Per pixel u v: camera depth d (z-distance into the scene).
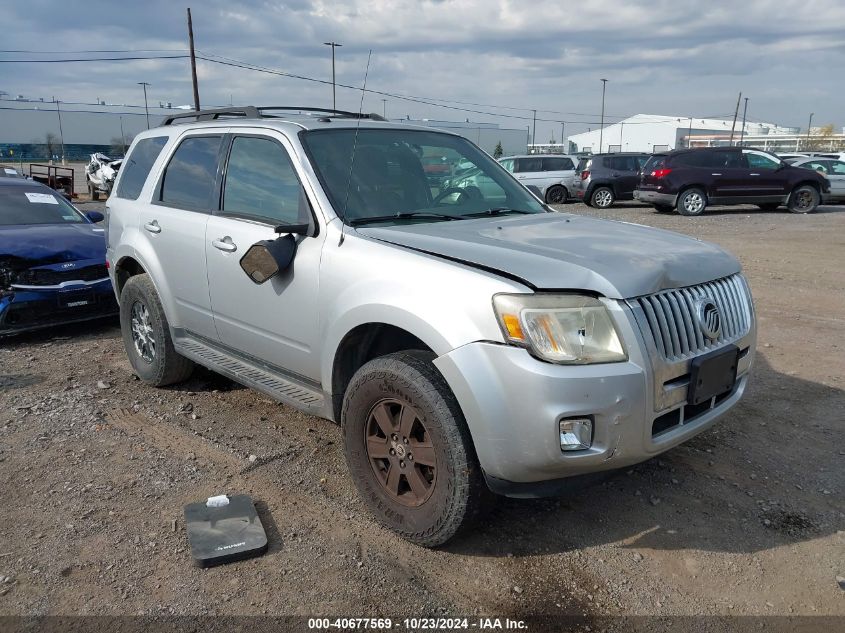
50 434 4.35
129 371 5.65
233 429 4.45
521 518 3.40
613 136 107.88
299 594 2.82
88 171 26.02
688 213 18.14
